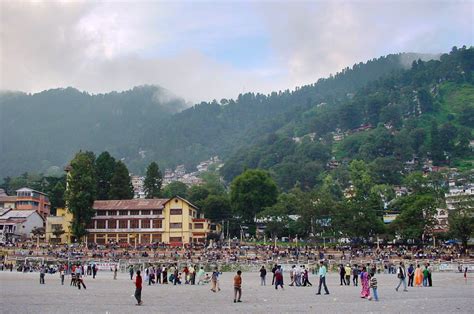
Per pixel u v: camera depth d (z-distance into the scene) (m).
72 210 145.00
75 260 110.50
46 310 40.50
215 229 171.62
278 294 53.81
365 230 139.12
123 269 103.19
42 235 161.00
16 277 87.00
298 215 158.50
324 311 39.41
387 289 59.97
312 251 125.06
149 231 153.38
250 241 157.12
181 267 102.12
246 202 175.50
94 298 50.56
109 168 174.25
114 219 155.38
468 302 45.59
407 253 120.94
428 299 48.16
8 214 173.38
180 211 154.00
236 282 46.44
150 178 191.88
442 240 154.25
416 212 140.25
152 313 38.56
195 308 41.69
